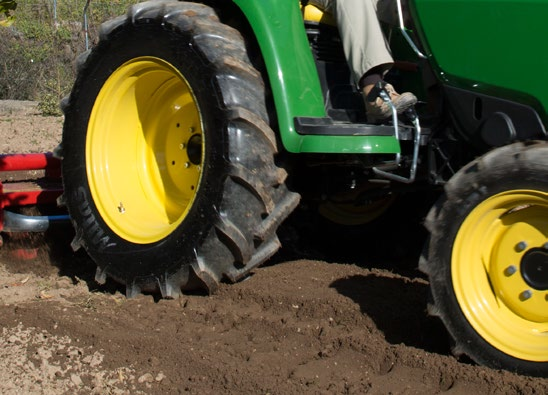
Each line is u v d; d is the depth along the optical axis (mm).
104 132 5070
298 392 3582
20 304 4664
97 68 5035
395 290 4715
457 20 4172
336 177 4949
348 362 3852
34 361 3969
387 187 5047
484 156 3707
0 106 13391
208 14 4758
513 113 4023
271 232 4508
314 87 4461
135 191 5102
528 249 3631
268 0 4461
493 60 4055
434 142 4477
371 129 4219
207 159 4480
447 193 3770
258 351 4016
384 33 4766
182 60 4594
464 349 3709
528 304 3631
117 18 5043
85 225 5070
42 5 17172
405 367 3754
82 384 3762
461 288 3719
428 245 3809
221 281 4797
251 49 4676
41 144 9883
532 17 3867
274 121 4523
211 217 4449
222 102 4402
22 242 5434
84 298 4863
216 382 3719
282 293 4547
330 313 4352
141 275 4773
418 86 4840
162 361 3943
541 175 3504
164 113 5117
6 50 15000
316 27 4809
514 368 3588
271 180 4453
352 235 5859
